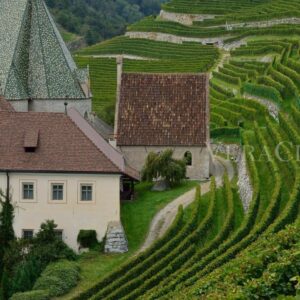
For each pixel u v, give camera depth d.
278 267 149.12
